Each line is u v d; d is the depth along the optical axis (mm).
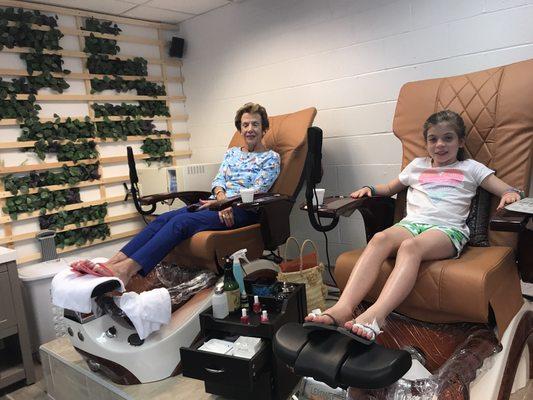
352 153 2852
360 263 1511
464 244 1670
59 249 3008
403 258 1454
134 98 3451
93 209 3189
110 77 3285
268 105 3252
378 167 2750
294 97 3084
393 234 1593
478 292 1341
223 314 1727
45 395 2176
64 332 2527
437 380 1281
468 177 1787
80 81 3143
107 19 3295
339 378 1200
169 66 3742
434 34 2404
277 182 2533
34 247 2910
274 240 2160
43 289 2457
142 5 3182
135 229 3502
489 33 2232
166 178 3193
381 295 1405
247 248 2166
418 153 2004
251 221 2270
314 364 1227
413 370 1365
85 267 1823
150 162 3635
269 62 3172
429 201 1799
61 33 2992
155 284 2279
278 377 1608
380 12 2576
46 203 2926
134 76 3449
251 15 3207
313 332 1325
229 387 1646
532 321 1662
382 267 1562
